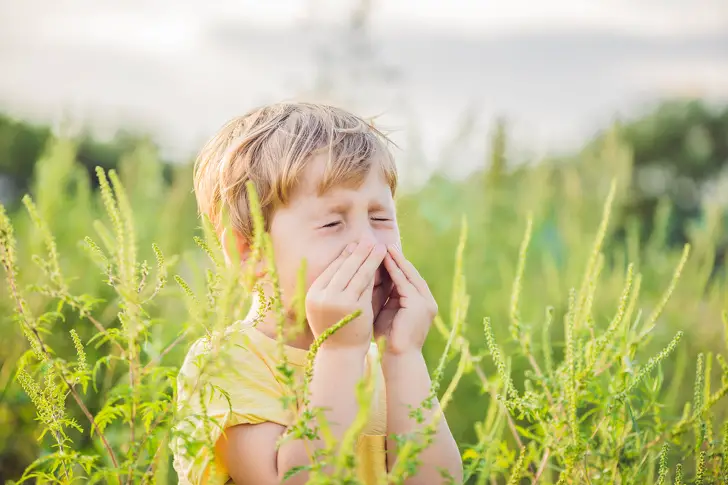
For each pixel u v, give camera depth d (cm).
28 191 690
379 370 221
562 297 446
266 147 214
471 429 360
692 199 1814
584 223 528
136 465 161
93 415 310
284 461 180
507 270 455
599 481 202
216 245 156
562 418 195
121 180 515
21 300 175
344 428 179
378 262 197
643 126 1881
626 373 202
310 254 201
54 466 177
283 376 152
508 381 199
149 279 358
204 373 158
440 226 518
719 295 437
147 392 164
